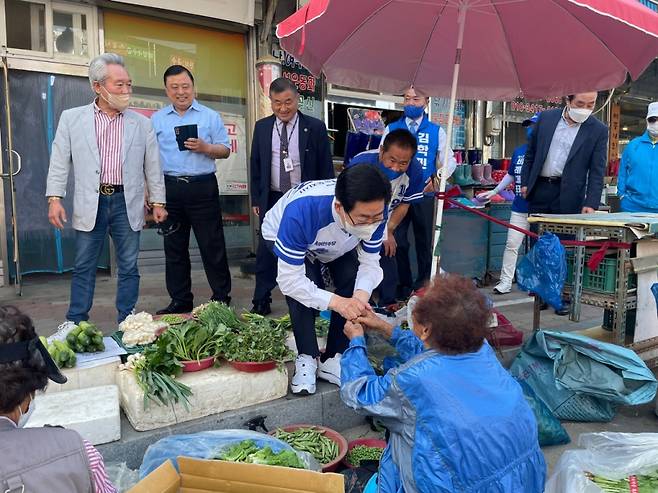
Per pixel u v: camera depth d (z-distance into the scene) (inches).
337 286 120.9
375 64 167.6
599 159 184.5
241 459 85.7
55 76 225.0
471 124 355.3
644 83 420.8
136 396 101.4
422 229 204.5
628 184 221.9
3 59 200.7
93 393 106.7
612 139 422.6
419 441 65.1
